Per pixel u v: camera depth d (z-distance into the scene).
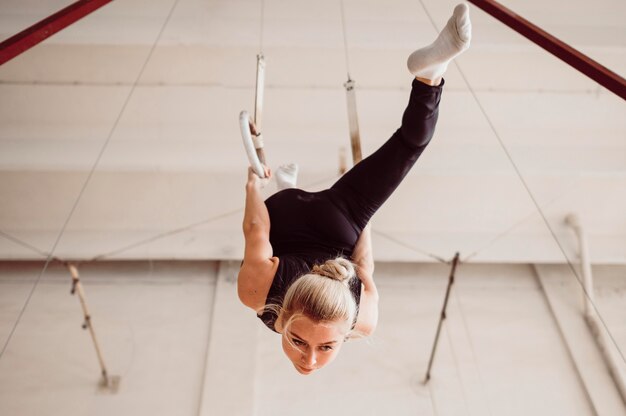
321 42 3.12
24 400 3.51
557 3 3.27
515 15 1.62
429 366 3.65
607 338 3.86
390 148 1.41
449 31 1.18
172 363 3.77
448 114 3.74
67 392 3.56
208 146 3.68
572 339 3.93
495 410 3.57
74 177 3.77
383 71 3.48
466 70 3.49
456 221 4.33
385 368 3.79
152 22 3.10
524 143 3.81
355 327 1.27
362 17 3.21
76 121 3.71
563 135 3.83
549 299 4.20
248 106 3.66
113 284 4.25
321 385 3.68
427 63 1.23
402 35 3.15
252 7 3.16
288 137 3.71
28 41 1.48
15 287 4.16
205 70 3.46
